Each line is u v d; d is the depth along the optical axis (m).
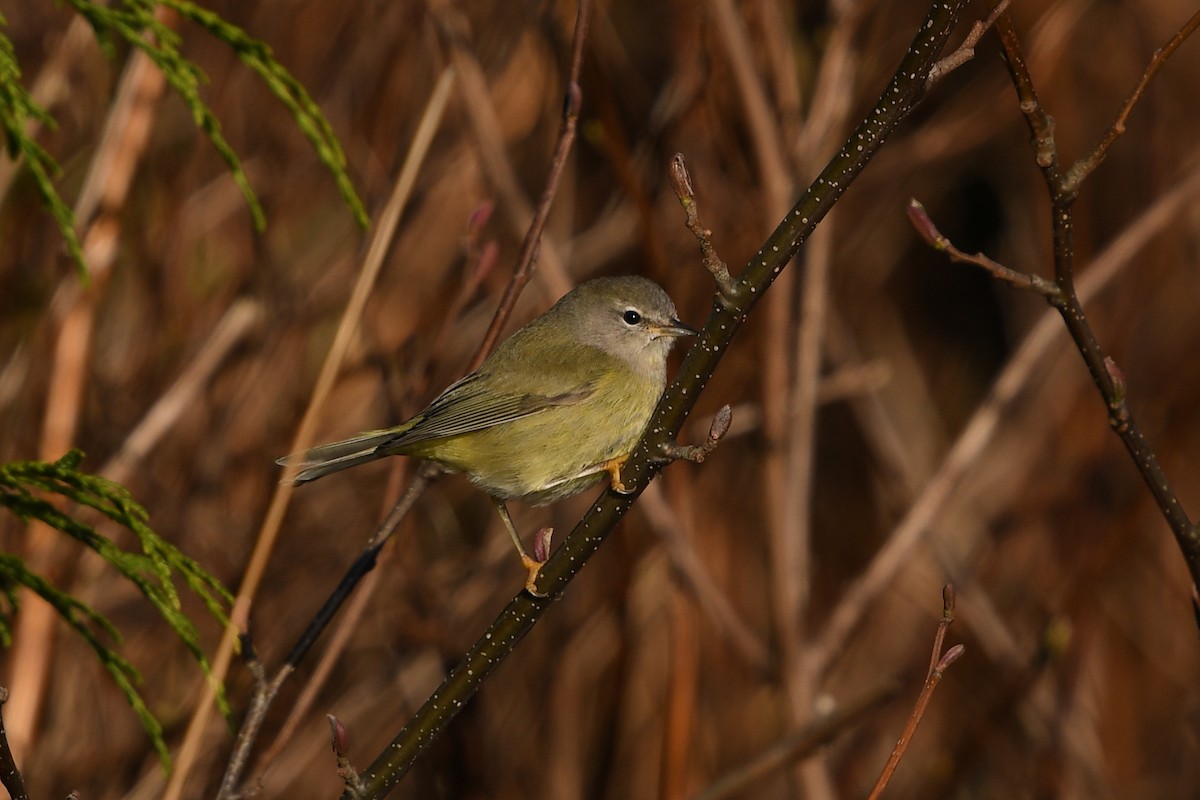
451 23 9.98
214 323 11.41
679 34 10.93
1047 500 13.08
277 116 11.62
